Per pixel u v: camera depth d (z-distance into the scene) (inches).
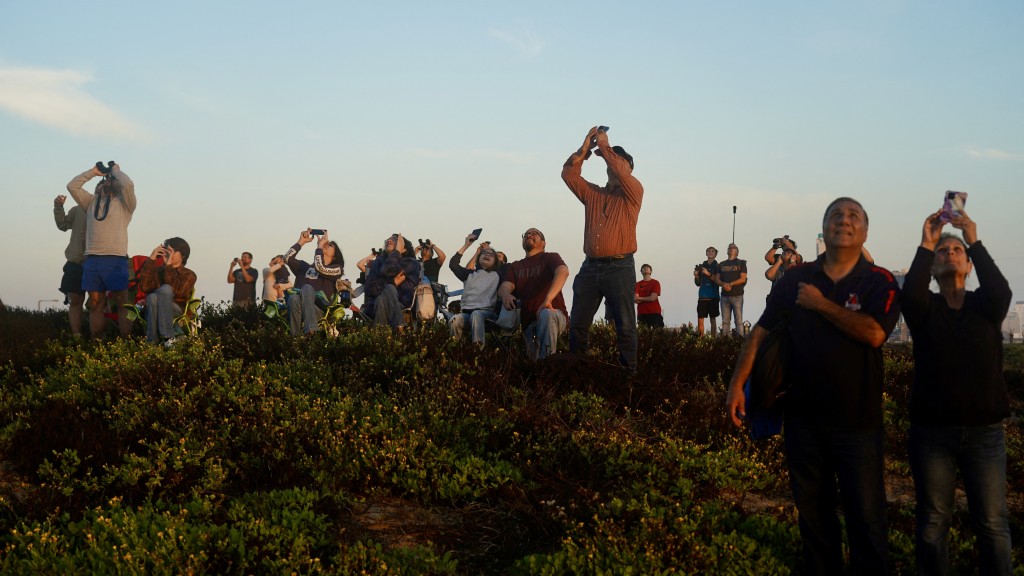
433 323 462.6
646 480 258.1
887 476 310.0
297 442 264.4
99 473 246.4
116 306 486.6
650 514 215.8
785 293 192.5
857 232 186.2
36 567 183.3
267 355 380.8
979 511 189.5
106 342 417.7
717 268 751.1
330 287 516.4
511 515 232.8
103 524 205.2
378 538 221.6
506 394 324.5
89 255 442.3
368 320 496.4
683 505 234.2
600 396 339.3
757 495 273.1
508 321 410.6
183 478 243.4
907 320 192.9
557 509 229.9
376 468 253.6
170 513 218.8
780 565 201.3
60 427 270.4
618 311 362.9
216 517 220.1
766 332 193.5
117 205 445.7
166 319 417.7
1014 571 205.3
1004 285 186.7
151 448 262.2
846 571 206.1
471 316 410.9
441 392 317.7
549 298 385.7
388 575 194.1
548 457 270.7
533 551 216.2
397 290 489.1
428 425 286.4
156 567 186.4
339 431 272.4
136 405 290.5
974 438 188.1
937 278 194.9
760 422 197.5
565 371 349.4
